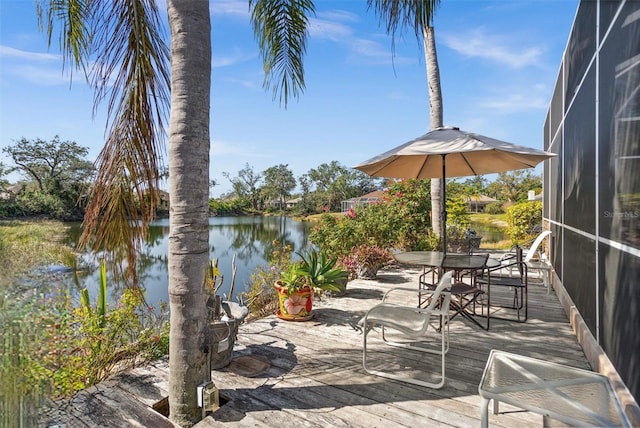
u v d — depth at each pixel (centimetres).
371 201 879
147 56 238
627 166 206
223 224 3641
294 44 388
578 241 343
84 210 234
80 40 287
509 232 1142
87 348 261
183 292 201
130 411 180
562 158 451
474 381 250
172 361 204
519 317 387
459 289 353
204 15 204
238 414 211
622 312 212
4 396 113
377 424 201
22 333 117
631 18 202
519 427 196
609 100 242
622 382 209
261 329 358
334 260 480
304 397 230
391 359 287
